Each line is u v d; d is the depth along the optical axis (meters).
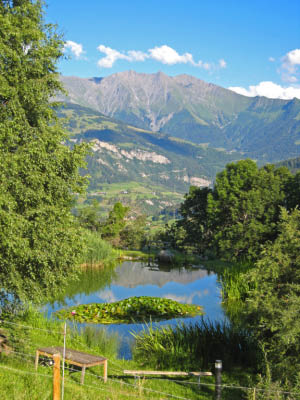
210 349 16.06
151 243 69.31
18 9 15.46
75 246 16.08
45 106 15.75
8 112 14.08
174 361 15.60
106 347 17.47
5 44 14.63
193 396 12.52
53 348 13.11
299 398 9.82
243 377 14.16
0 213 12.88
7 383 9.81
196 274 43.69
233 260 48.50
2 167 13.30
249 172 58.81
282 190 54.00
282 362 11.10
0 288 15.11
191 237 66.31
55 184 15.02
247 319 13.03
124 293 32.78
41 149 14.34
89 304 26.11
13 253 13.97
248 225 48.25
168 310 25.33
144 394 12.12
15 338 14.66
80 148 16.73
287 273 12.55
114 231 67.00
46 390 9.91
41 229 14.54
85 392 10.68
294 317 11.01
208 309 26.64
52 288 16.06
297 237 12.70
